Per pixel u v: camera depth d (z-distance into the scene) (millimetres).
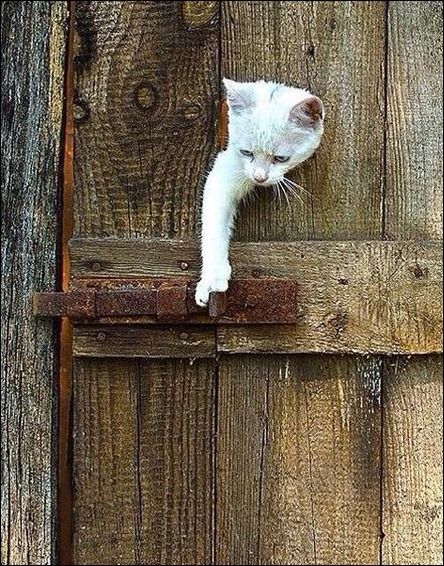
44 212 1056
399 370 1068
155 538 1086
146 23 1051
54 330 1062
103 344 1058
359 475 1075
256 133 992
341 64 1051
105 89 1056
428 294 1047
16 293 1060
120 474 1080
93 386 1072
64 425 1198
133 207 1061
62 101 1051
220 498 1081
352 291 1046
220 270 1007
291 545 1083
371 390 1068
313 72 1053
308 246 1045
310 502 1079
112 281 1048
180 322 1045
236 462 1078
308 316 1048
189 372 1070
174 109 1055
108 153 1059
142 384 1072
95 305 1035
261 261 1046
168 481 1080
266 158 1002
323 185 1056
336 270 1045
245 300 1038
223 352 1055
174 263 1055
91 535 1086
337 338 1049
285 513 1081
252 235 1059
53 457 1068
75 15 1050
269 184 1018
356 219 1058
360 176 1056
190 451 1077
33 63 1049
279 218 1058
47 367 1061
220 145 1053
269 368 1070
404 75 1051
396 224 1059
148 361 1070
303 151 1011
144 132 1057
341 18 1049
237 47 1052
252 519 1082
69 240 1058
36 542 1070
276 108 991
